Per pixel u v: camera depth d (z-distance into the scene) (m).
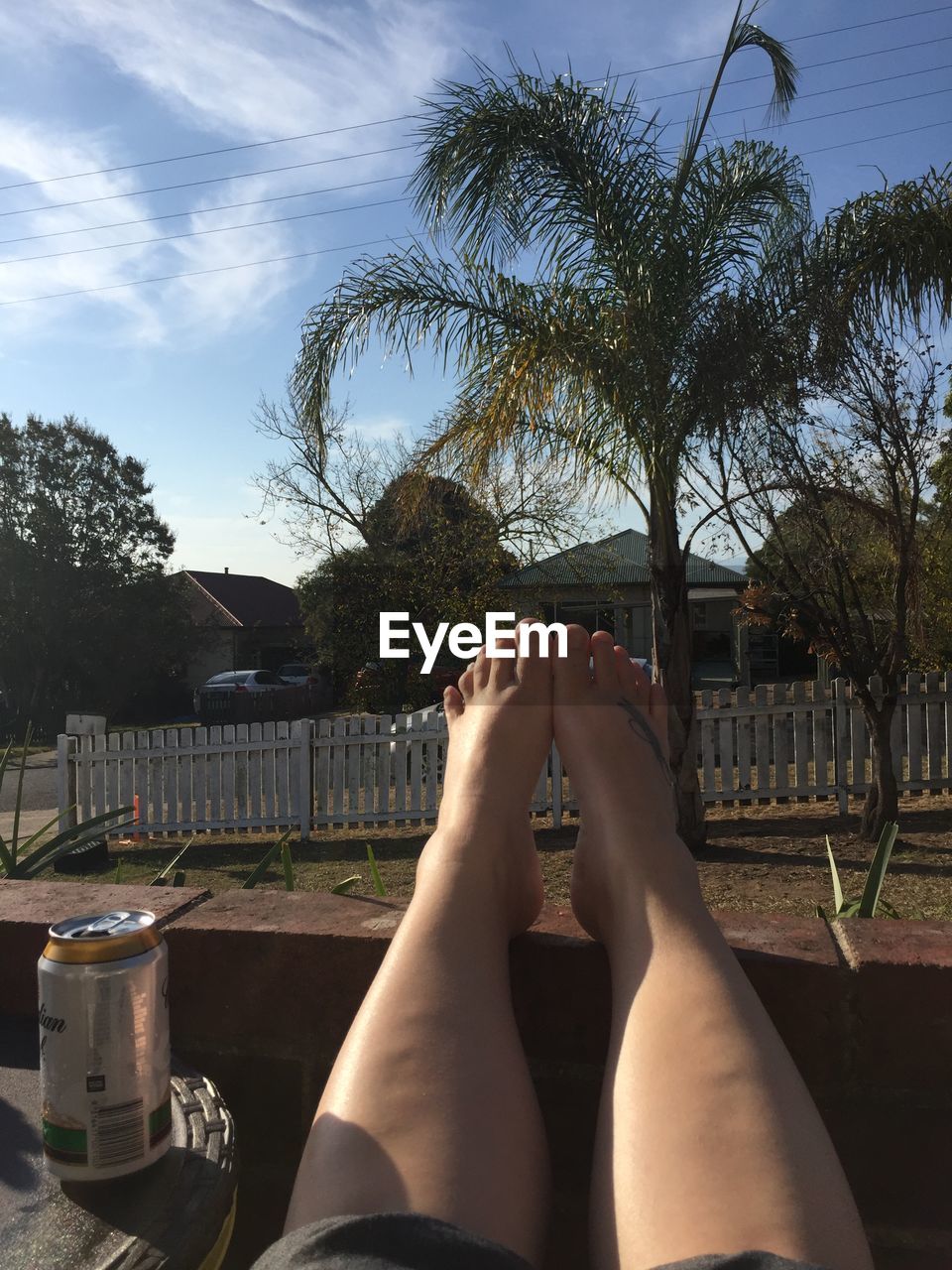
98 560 25.81
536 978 1.23
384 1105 0.81
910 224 4.99
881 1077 1.15
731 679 13.34
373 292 5.32
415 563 12.34
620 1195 0.75
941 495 6.13
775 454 4.93
